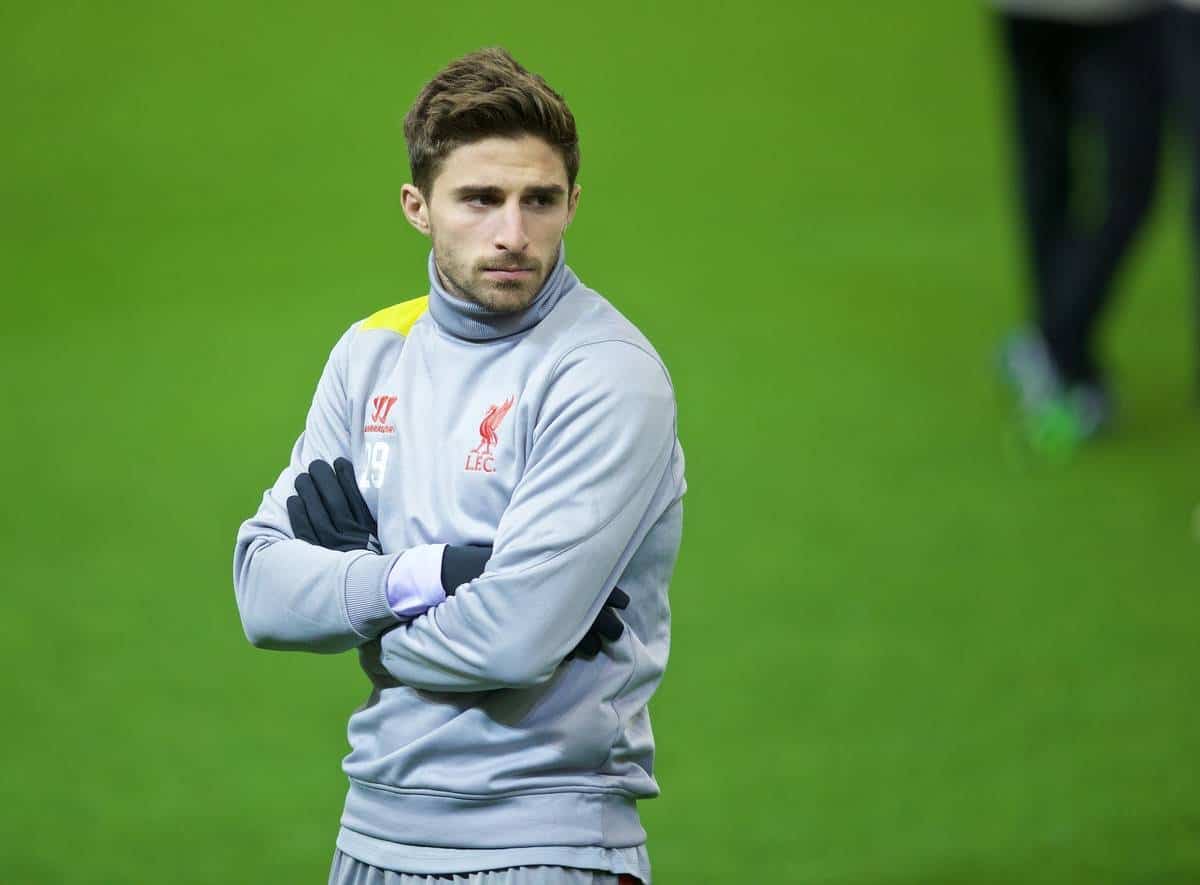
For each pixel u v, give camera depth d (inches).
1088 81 888.3
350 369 351.9
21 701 656.4
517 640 310.7
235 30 1734.7
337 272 1236.5
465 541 328.2
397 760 330.3
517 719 324.5
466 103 314.7
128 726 639.8
